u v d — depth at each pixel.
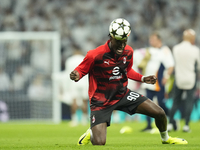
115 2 68.81
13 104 49.44
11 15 65.56
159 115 16.28
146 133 29.09
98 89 16.25
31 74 52.59
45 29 65.38
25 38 49.22
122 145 17.12
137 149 14.53
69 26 66.00
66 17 66.75
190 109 30.16
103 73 16.03
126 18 67.94
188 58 30.33
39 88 50.91
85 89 42.19
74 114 41.59
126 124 42.97
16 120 49.38
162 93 31.91
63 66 62.66
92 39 65.56
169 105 46.91
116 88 16.20
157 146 16.25
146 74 31.78
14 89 49.97
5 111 49.00
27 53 52.84
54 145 17.80
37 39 49.28
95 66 16.05
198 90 50.62
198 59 30.59
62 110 51.06
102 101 16.11
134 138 23.64
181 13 70.69
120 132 29.48
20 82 51.72
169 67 31.94
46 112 50.12
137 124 42.94
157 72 31.78
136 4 69.06
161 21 69.25
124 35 14.98
